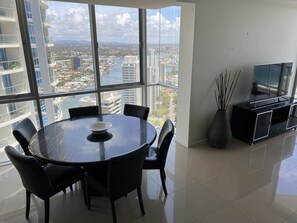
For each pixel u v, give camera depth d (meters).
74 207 2.40
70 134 2.52
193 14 3.13
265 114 3.76
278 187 2.73
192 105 3.58
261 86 3.90
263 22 3.91
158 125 4.88
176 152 3.61
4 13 3.03
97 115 3.17
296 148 3.74
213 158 3.42
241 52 3.83
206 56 3.45
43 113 3.65
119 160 1.86
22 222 2.21
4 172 3.05
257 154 3.54
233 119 4.06
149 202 2.47
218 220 2.22
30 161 1.83
